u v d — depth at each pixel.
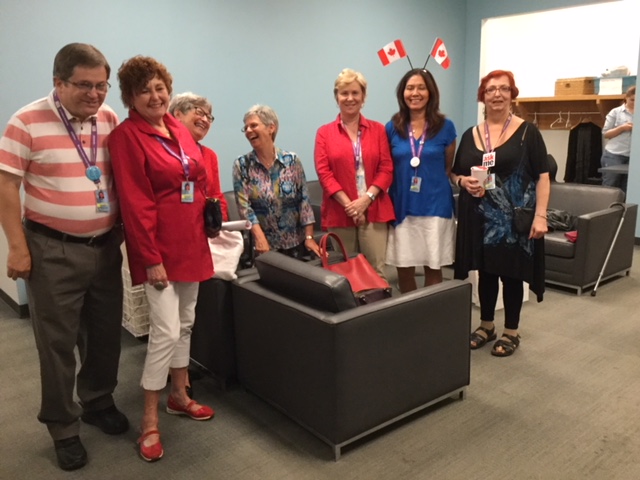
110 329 2.36
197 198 2.23
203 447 2.38
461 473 2.16
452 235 3.28
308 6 5.13
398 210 3.25
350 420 2.24
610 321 3.72
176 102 2.71
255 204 3.00
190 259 2.23
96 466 2.26
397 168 3.22
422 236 3.23
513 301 3.22
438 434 2.43
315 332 2.21
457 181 3.13
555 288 4.45
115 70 4.07
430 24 6.37
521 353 3.25
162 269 2.14
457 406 2.66
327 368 2.19
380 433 2.45
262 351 2.56
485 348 3.33
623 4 6.63
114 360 2.45
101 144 2.08
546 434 2.42
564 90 6.90
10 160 1.91
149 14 4.17
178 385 2.56
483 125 3.09
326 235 2.65
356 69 5.66
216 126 4.70
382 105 6.01
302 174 3.10
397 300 2.35
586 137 6.82
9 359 3.29
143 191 2.07
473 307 4.04
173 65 4.36
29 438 2.48
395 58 3.55
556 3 6.07
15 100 3.67
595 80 6.70
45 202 2.00
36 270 2.04
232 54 4.69
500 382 2.90
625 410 2.60
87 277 2.13
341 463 2.24
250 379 2.70
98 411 2.53
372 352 2.26
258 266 2.61
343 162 3.14
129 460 2.30
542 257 3.07
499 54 7.87
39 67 3.74
